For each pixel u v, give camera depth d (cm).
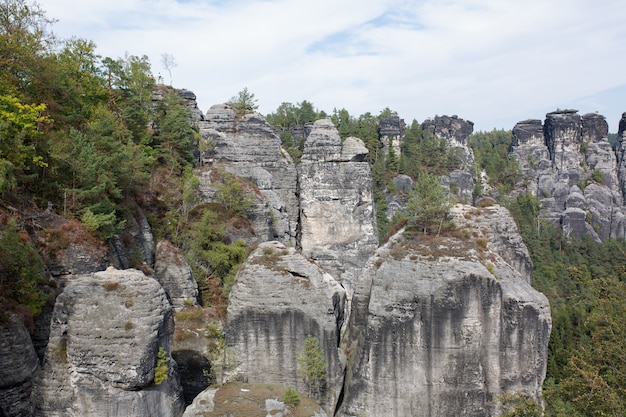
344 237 6631
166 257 4719
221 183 5812
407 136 14838
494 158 18562
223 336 4041
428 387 3306
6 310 2716
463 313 3281
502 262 3581
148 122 6003
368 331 3412
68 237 3406
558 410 3641
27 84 4103
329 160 6669
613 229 15638
